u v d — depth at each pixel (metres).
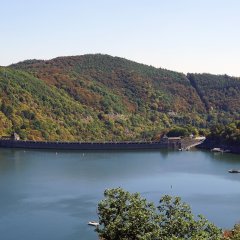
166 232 62.53
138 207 66.56
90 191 191.50
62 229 136.75
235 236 65.44
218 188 199.50
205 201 173.25
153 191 193.62
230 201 173.00
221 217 150.75
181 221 62.94
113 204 67.62
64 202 170.25
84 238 128.88
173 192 190.88
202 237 59.81
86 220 145.75
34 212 155.75
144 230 64.31
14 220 146.62
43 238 129.00
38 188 197.50
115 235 64.94
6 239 128.62
